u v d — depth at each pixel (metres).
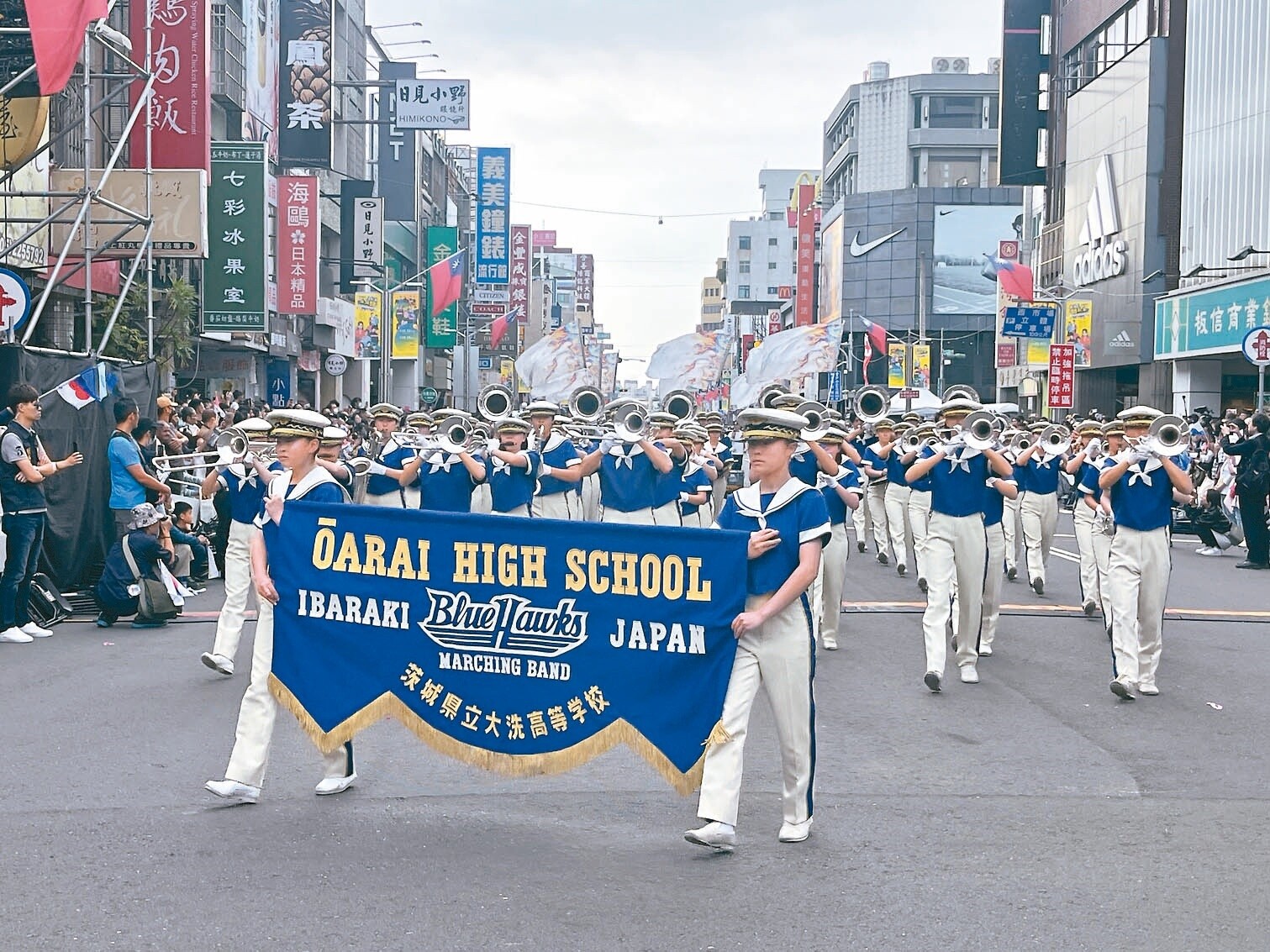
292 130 41.88
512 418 13.00
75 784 7.28
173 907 5.39
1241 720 9.34
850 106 106.56
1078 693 10.28
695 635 6.24
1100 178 48.81
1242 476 19.70
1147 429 10.16
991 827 6.70
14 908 5.36
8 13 16.02
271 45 40.88
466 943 5.04
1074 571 19.22
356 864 5.96
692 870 5.95
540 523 6.45
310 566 6.80
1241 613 14.80
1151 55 44.47
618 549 6.35
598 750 6.38
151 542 13.26
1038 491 16.30
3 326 14.88
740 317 140.25
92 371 14.20
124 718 8.92
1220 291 37.28
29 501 12.29
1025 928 5.26
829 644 12.17
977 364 92.00
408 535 6.66
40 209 20.91
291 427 6.89
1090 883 5.82
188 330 28.77
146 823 6.57
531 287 110.19
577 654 6.41
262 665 6.94
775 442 6.26
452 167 83.31
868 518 21.12
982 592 10.74
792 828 6.41
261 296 30.36
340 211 48.69
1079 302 49.53
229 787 6.84
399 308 55.06
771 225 150.00
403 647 6.66
